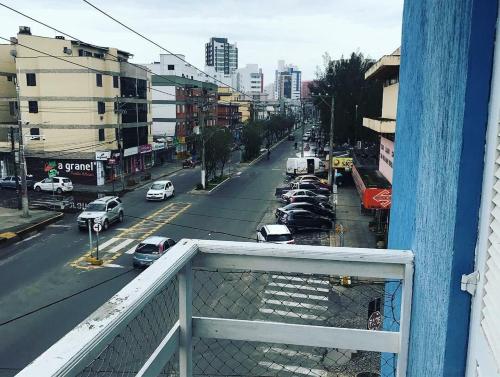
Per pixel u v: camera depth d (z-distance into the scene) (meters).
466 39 1.67
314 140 66.25
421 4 3.04
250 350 6.96
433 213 2.09
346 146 42.62
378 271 2.45
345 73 38.38
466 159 1.69
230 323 2.41
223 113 64.12
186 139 45.94
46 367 1.23
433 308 1.98
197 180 32.59
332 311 6.48
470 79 1.65
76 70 29.42
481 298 1.63
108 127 31.38
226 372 6.35
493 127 1.58
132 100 34.22
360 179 22.83
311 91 47.06
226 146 31.88
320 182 28.47
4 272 14.07
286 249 2.39
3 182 28.53
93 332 1.43
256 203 24.33
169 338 2.21
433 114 2.23
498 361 1.41
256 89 151.38
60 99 29.75
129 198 26.14
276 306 6.84
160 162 41.19
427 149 2.34
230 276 10.05
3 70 32.94
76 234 18.48
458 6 1.81
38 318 10.73
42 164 30.48
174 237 17.84
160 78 44.06
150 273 1.94
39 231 19.06
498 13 1.59
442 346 1.81
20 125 20.48
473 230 1.71
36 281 13.26
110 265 14.62
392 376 2.90
